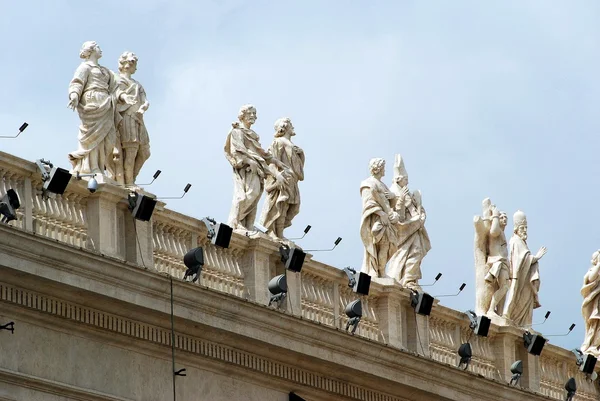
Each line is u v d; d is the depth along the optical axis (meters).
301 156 69.38
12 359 58.81
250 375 65.31
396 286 71.25
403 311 71.94
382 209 72.00
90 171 62.34
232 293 65.69
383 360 69.44
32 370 59.28
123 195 62.31
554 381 79.12
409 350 71.69
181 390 63.16
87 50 63.31
